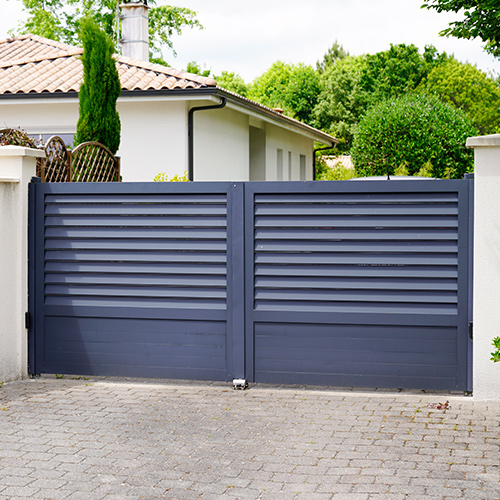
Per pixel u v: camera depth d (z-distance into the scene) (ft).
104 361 24.34
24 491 14.97
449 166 82.89
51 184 24.54
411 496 14.46
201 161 54.90
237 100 55.36
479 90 209.97
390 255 22.24
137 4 69.31
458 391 22.08
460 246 21.71
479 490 14.71
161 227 23.77
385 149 82.17
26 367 24.88
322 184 22.56
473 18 41.47
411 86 212.84
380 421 19.48
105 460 16.70
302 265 22.81
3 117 54.60
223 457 16.83
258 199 23.03
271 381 23.09
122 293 24.06
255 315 23.04
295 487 15.03
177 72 53.52
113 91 39.01
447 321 21.84
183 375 23.70
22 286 24.58
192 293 23.53
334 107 201.26
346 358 22.57
